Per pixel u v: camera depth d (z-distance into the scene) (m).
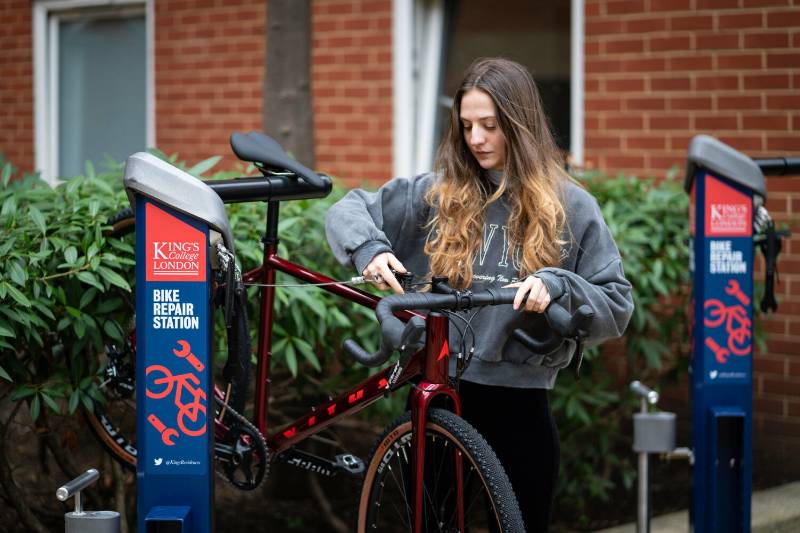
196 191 2.47
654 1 5.40
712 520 3.13
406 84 6.24
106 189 3.45
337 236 2.77
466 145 2.81
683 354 4.50
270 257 3.03
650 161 5.46
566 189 2.76
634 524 4.33
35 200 3.47
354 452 4.40
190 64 6.90
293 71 4.76
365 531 2.78
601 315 2.62
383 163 6.33
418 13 6.28
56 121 7.57
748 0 5.16
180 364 2.51
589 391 4.26
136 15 7.25
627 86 5.50
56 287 3.16
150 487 2.54
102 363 3.42
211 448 2.54
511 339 2.77
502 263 2.75
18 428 3.59
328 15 6.43
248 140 2.91
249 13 6.65
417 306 2.38
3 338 3.07
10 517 3.72
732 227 3.07
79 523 2.66
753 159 3.15
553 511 4.73
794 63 5.07
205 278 2.49
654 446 3.49
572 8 5.70
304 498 4.58
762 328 4.68
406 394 4.04
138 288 2.51
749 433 3.11
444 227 2.77
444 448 2.74
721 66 5.25
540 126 2.76
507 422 2.85
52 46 7.53
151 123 7.08
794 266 5.04
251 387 3.84
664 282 4.20
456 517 2.66
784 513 4.16
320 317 3.61
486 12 6.12
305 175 2.85
